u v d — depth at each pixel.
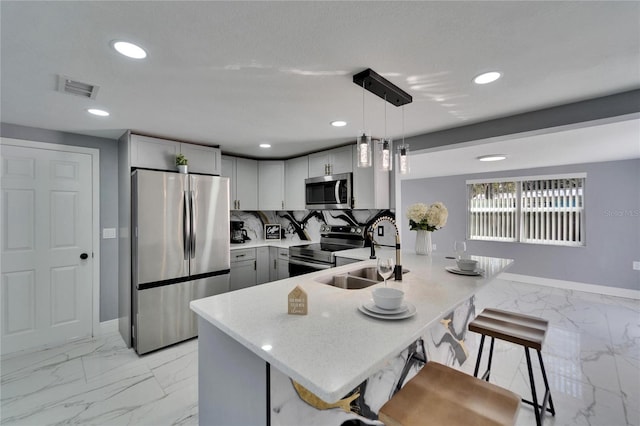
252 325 1.18
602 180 4.54
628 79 1.76
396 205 3.33
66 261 2.86
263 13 1.13
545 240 5.17
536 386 2.15
